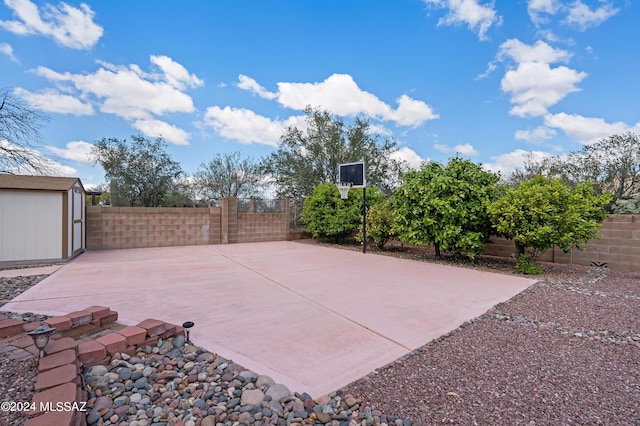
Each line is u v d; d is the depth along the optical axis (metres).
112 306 4.35
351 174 10.91
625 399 2.26
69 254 8.05
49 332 2.35
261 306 4.45
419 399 2.26
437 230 8.10
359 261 8.46
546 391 2.36
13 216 7.43
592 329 3.65
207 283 5.80
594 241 7.68
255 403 2.14
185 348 2.99
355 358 2.91
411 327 3.71
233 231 12.66
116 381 2.32
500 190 8.01
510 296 5.04
